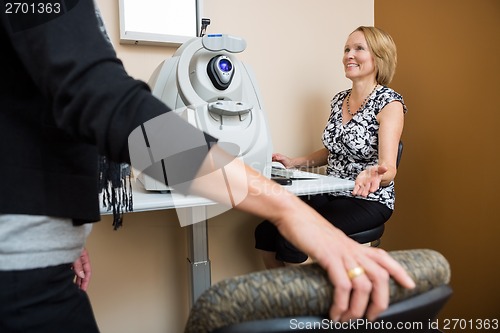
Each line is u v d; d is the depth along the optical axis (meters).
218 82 1.12
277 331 0.30
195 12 1.56
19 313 0.40
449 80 1.85
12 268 0.40
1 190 0.38
